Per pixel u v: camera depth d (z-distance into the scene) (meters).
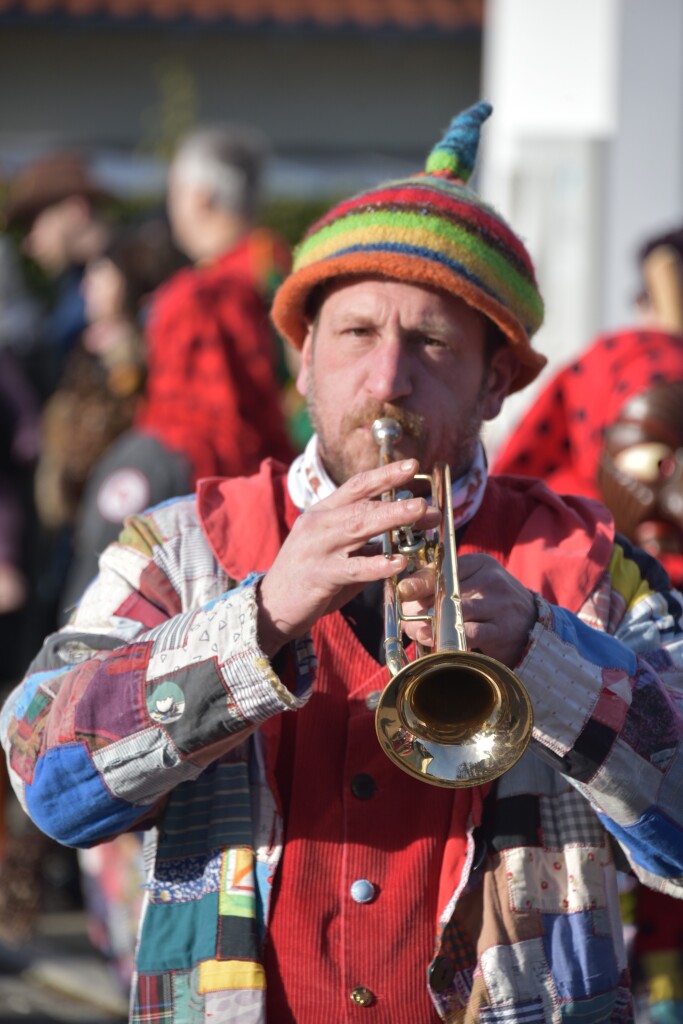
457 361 4.10
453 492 4.15
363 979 3.80
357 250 4.03
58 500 9.41
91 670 3.82
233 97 34.09
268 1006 3.80
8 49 33.84
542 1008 3.79
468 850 3.81
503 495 4.31
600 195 11.58
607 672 3.75
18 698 4.02
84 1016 8.55
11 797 10.43
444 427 4.07
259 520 4.13
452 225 4.04
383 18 32.97
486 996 3.78
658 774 3.75
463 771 3.46
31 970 9.32
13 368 11.18
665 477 5.80
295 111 34.09
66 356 11.80
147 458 7.70
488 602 3.64
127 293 9.33
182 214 10.23
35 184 12.76
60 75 33.94
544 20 11.71
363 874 3.84
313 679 3.70
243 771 3.93
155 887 3.94
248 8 33.12
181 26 33.06
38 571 10.68
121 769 3.72
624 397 6.00
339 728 3.93
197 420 7.92
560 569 4.06
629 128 11.59
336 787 3.90
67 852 10.75
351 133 34.09
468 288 4.00
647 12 11.52
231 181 10.09
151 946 3.90
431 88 33.97
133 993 3.91
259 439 8.27
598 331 11.60
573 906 3.87
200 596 4.04
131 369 9.17
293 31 33.06
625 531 5.88
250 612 3.63
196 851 3.93
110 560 4.16
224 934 3.80
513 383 4.44
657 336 6.31
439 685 3.58
